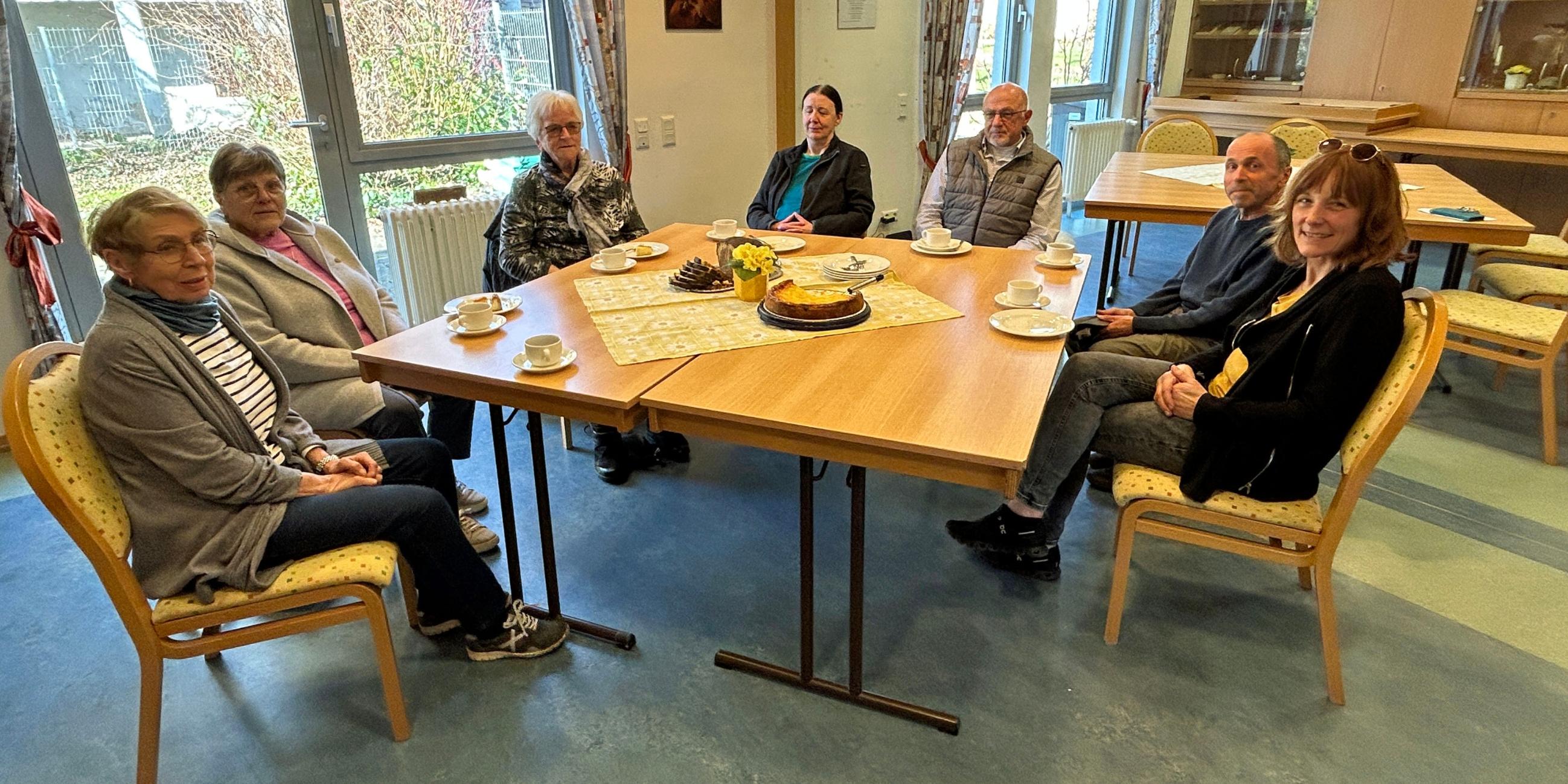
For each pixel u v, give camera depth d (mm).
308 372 1979
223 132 2918
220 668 1794
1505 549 2150
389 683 1557
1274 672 1753
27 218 2422
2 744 1601
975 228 3045
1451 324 2654
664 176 3859
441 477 1869
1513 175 4727
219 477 1384
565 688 1732
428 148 3381
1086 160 5781
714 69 3898
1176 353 2205
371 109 3207
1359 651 1807
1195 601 1983
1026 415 1364
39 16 2500
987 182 3037
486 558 2174
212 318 1489
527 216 2627
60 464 1260
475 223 3305
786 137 4281
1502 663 1765
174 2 2709
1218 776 1504
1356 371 1485
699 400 1430
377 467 1678
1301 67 5438
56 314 2693
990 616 1940
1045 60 5324
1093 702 1681
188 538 1410
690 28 3736
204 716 1665
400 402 2092
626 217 2793
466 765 1550
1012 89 2904
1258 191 2111
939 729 1617
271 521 1437
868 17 4492
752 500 2439
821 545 2217
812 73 4336
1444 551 2145
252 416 1565
